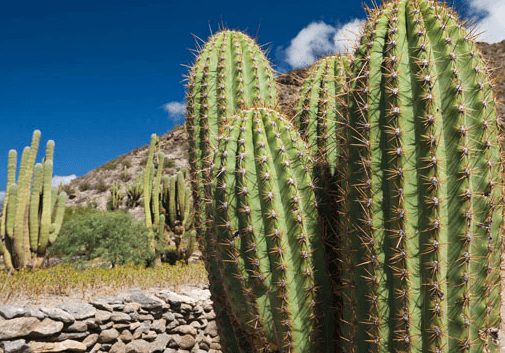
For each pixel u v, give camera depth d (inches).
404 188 73.2
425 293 72.2
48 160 369.1
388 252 75.0
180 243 462.6
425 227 72.3
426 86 73.2
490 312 74.8
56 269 289.4
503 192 75.8
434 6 80.0
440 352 71.1
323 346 90.4
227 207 94.5
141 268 336.2
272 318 91.4
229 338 118.4
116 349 217.6
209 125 128.8
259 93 127.7
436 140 72.4
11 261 344.5
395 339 73.4
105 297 225.3
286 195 90.2
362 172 79.5
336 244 93.3
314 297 89.1
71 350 193.5
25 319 177.8
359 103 80.1
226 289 99.4
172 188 466.0
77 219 423.8
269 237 90.1
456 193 71.9
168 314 250.7
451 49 75.4
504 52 950.4
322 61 122.1
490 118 75.1
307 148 101.0
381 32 80.8
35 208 354.0
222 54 131.0
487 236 72.7
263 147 92.4
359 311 78.7
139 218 834.2
